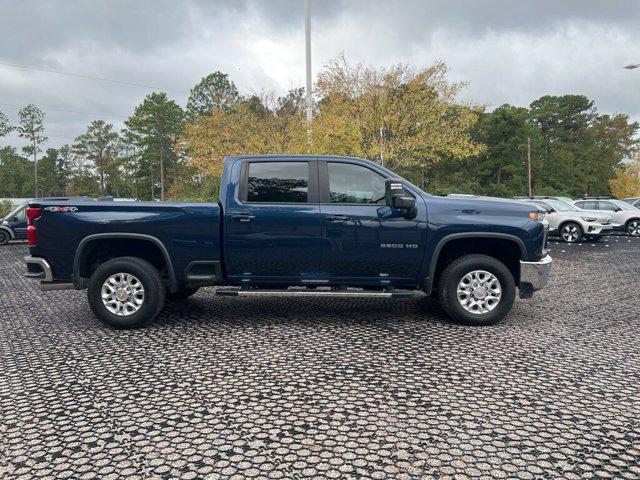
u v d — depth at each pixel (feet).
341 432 9.96
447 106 58.75
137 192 309.01
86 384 12.68
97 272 17.94
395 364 14.10
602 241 58.39
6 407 11.27
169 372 13.55
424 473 8.45
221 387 12.43
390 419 10.55
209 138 75.00
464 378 12.97
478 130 191.21
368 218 18.01
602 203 69.15
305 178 18.45
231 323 18.93
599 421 10.43
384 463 8.78
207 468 8.64
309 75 53.31
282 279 18.47
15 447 9.42
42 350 15.62
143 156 264.11
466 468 8.61
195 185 194.49
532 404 11.30
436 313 20.61
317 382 12.71
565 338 16.72
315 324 18.72
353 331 17.69
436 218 18.04
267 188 18.40
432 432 9.95
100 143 315.58
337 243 18.07
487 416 10.67
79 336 17.24
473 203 18.34
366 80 57.06
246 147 67.41
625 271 33.06
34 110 307.78
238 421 10.50
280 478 8.31
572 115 256.93
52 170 384.88
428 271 18.31
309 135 52.75
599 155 249.34
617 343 16.14
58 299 24.30
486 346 15.80
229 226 18.04
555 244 54.34
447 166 191.83
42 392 12.16
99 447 9.41
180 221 17.93
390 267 18.29
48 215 17.80
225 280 18.67
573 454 9.08
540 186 213.05
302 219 18.01
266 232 18.06
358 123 55.31
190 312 20.90
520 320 19.30
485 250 19.72
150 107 256.52
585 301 23.06
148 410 11.07
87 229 17.80
